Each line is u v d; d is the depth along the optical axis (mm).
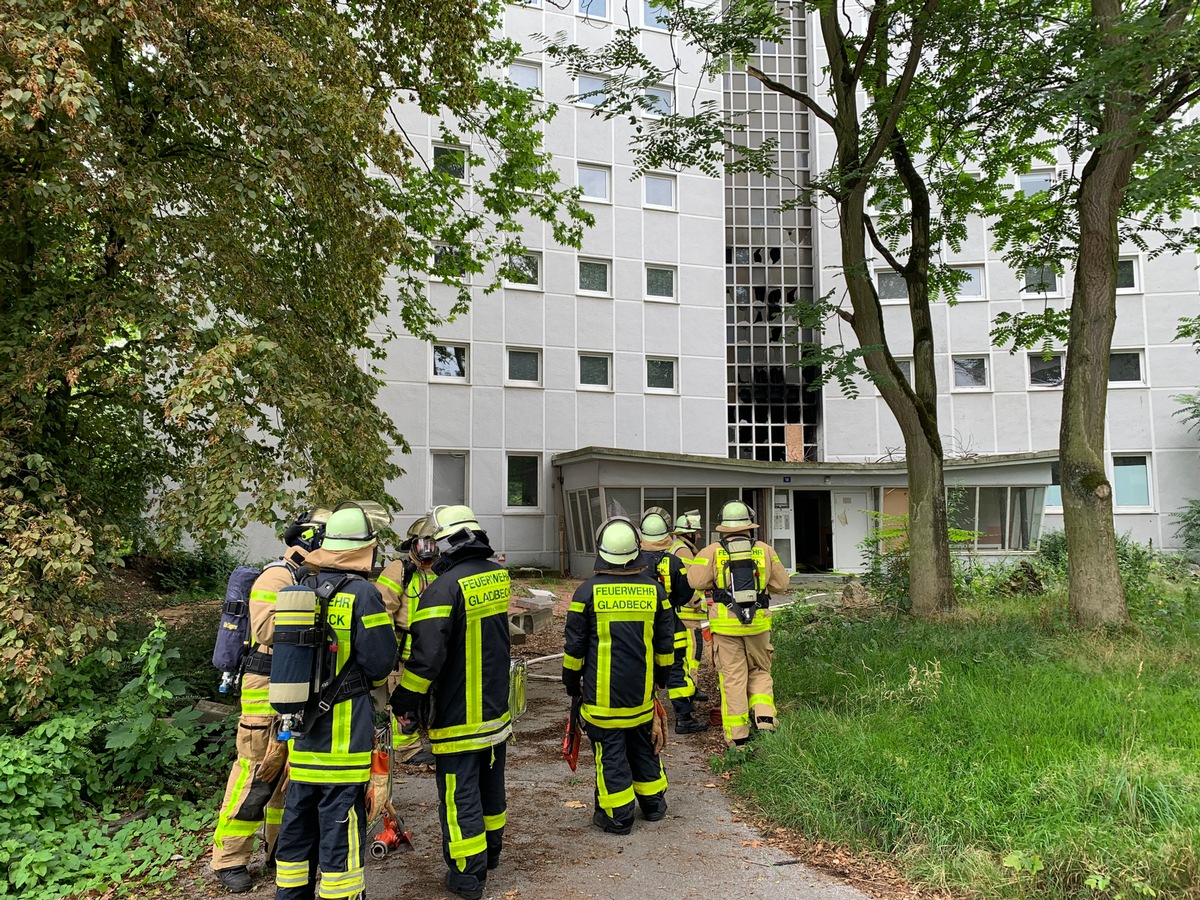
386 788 4223
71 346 5727
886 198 11875
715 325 22594
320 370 7059
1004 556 18938
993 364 22391
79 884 3826
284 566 3830
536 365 20844
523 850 4246
